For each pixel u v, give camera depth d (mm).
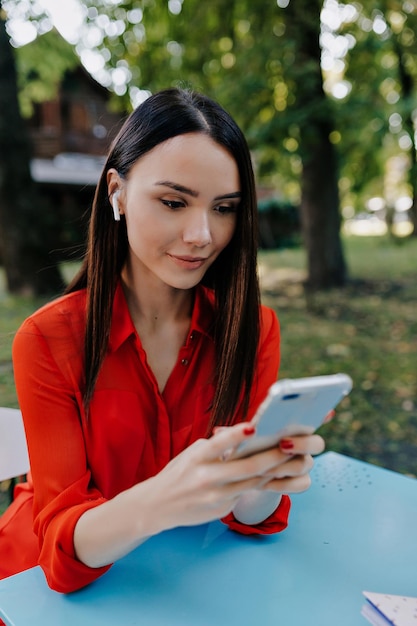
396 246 17844
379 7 8289
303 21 7785
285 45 7508
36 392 1159
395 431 4078
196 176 1060
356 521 1287
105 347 1208
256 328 1316
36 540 1301
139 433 1251
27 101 11406
